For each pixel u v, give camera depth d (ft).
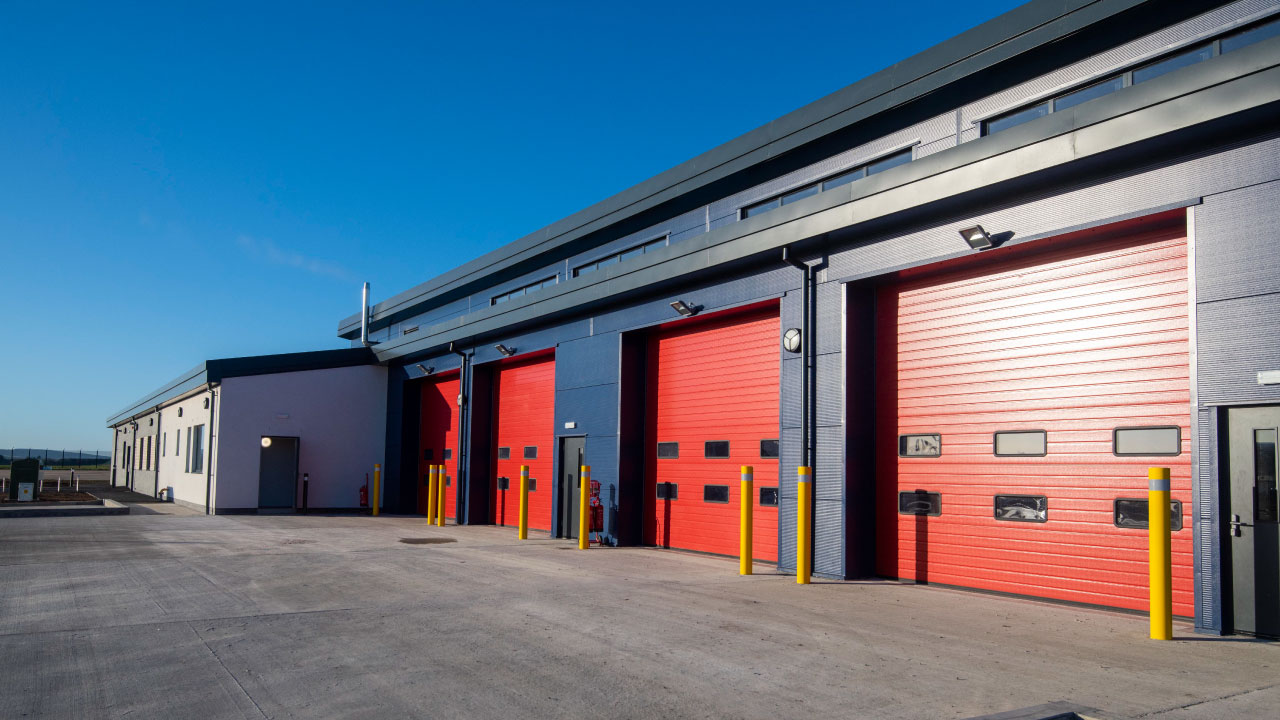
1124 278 28.50
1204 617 24.14
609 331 51.01
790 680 18.49
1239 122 23.44
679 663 19.92
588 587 31.35
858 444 35.81
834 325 36.42
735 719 15.84
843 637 23.00
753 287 40.86
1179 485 26.45
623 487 48.73
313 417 76.48
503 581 32.76
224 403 72.23
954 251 32.14
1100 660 20.54
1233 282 24.14
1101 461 28.63
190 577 33.12
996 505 31.71
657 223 54.65
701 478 45.32
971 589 32.19
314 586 31.14
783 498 37.81
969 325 33.22
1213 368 24.43
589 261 61.87
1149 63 30.45
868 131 40.50
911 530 34.68
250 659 20.03
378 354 79.25
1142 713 16.05
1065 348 29.99
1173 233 27.30
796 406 37.68
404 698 17.01
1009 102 34.55
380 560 39.22
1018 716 15.60
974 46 35.27
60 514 68.23
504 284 74.02
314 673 18.81
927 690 17.76
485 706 16.52
